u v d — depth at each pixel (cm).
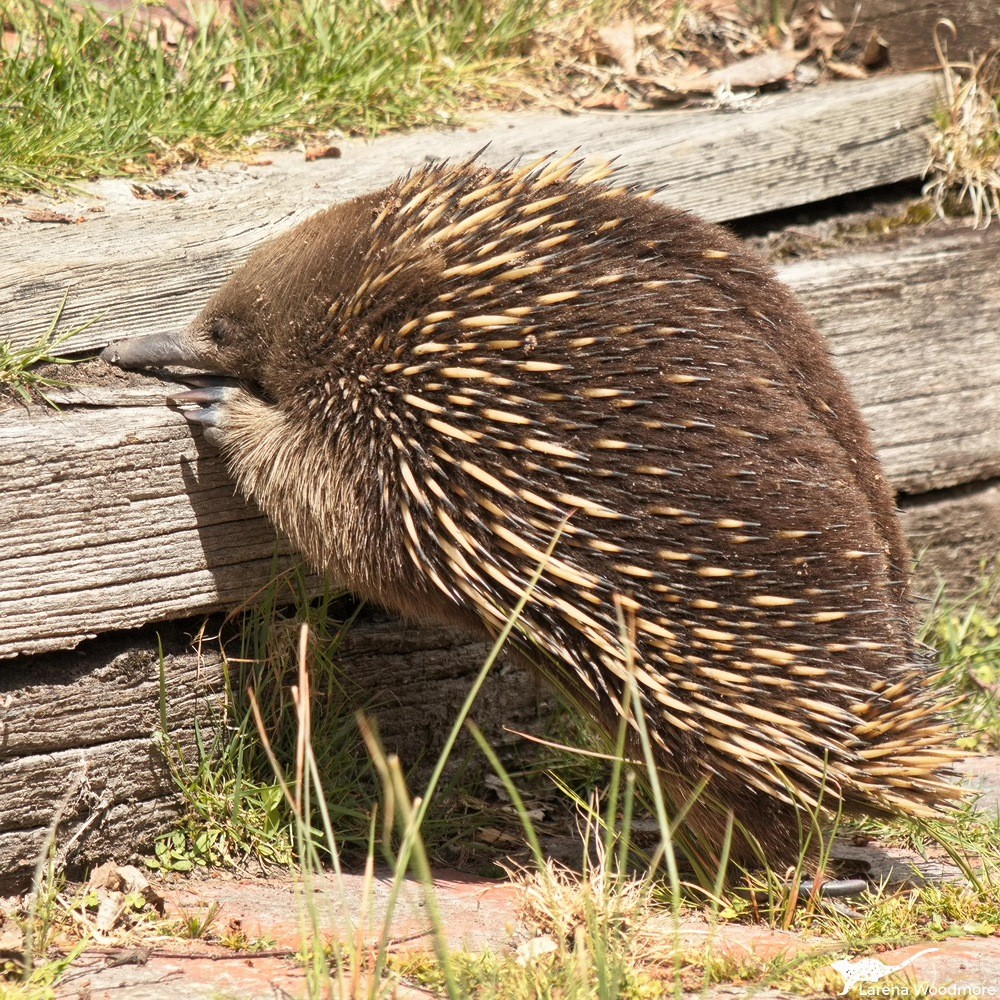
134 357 825
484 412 708
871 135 1194
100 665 779
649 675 711
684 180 1101
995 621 1206
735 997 583
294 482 783
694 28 1388
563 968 575
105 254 832
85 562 765
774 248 1172
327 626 873
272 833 802
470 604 764
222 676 823
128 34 1095
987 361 1199
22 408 771
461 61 1279
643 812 916
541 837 883
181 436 796
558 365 695
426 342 735
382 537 762
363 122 1137
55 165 936
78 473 757
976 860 824
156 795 800
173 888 768
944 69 1273
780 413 695
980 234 1196
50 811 756
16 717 743
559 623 728
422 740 923
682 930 688
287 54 1128
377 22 1227
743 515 686
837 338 1141
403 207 782
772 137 1138
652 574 693
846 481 711
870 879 785
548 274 713
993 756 1012
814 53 1363
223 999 540
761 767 714
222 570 818
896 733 723
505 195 757
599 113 1241
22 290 793
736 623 696
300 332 783
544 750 966
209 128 1030
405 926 686
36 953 638
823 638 705
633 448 686
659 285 703
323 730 849
